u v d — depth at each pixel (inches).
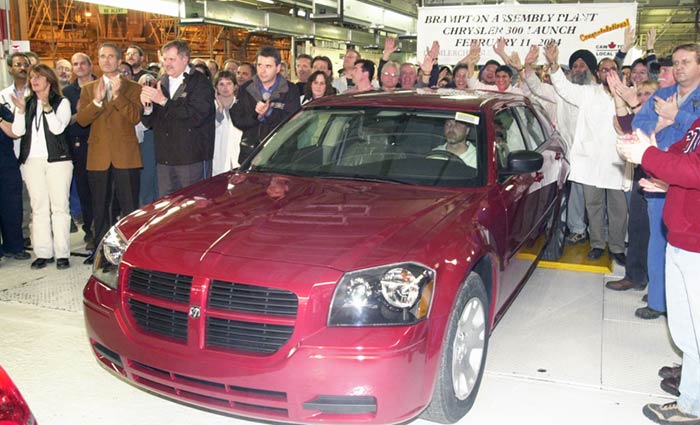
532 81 281.4
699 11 602.2
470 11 331.9
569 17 319.3
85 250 255.6
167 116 211.9
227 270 111.6
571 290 208.5
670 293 123.3
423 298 109.7
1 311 185.8
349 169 158.6
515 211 156.9
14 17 325.4
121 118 225.8
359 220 125.4
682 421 127.4
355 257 111.2
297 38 593.3
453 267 116.6
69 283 212.4
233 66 334.0
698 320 114.4
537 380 147.0
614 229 232.5
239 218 128.9
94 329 123.5
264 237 119.4
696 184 105.4
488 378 147.5
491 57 333.7
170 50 207.6
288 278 108.0
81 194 260.2
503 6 327.3
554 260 236.2
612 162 226.2
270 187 148.9
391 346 104.2
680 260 114.6
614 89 191.8
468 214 133.4
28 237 260.7
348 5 502.9
